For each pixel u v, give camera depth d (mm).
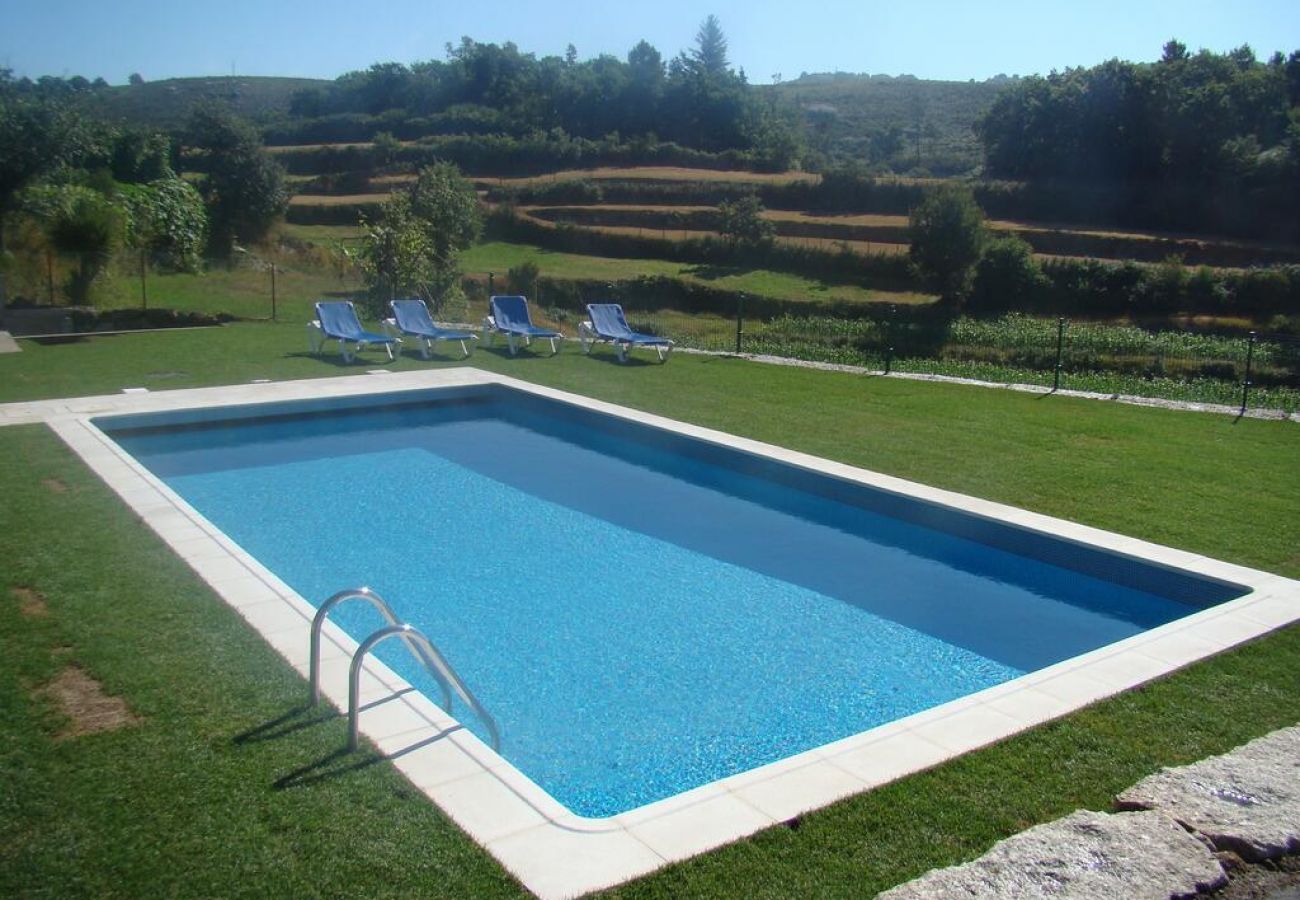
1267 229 40656
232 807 3557
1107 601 6879
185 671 4633
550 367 13617
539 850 3367
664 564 7543
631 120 64438
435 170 23969
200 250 26250
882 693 5574
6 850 3283
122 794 3623
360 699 4410
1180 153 43750
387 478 9656
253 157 31938
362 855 3307
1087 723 4410
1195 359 23531
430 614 6500
